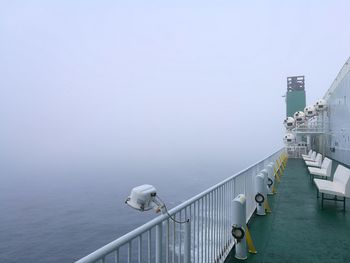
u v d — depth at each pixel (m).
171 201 97.06
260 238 4.29
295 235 4.41
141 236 1.69
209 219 3.08
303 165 14.80
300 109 28.44
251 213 5.50
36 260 51.97
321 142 21.09
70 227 72.94
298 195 7.46
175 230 2.15
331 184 6.52
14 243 62.25
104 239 62.09
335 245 3.98
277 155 12.34
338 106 16.62
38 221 81.38
